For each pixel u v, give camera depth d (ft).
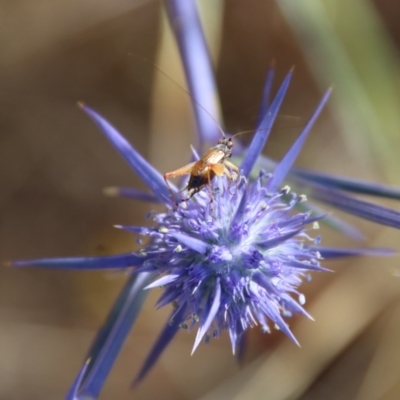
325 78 0.72
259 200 0.57
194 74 0.62
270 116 0.57
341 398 0.74
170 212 0.57
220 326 0.57
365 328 0.75
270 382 0.74
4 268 0.78
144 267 0.57
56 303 0.78
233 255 0.56
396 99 0.73
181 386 0.75
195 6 0.62
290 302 0.57
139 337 0.76
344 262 0.75
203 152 0.62
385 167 0.73
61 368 0.76
